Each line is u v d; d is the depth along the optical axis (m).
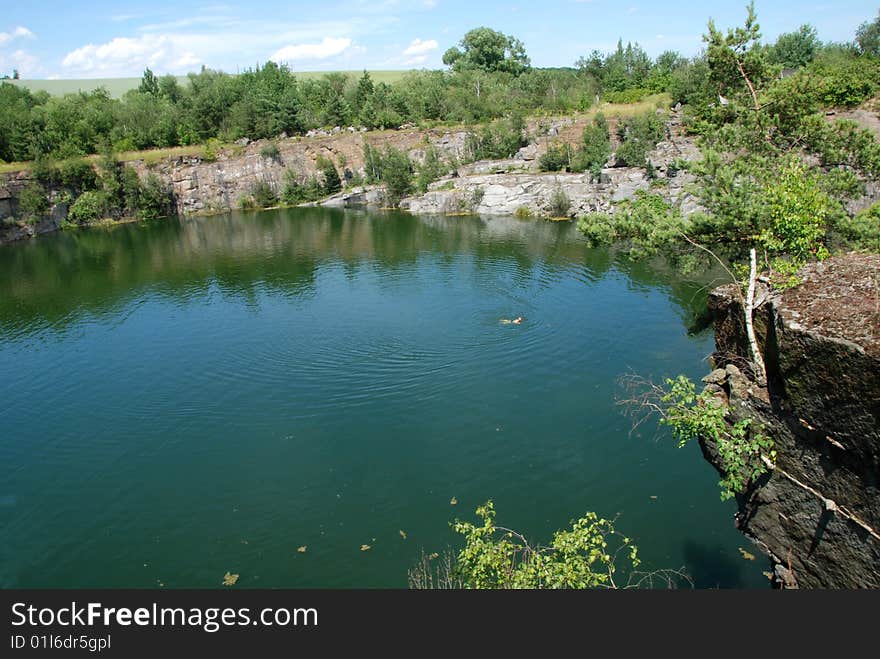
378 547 25.02
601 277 60.34
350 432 33.75
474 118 129.50
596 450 30.97
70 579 24.14
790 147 30.28
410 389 38.31
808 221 19.98
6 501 29.50
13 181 99.94
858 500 14.41
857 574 14.55
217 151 123.81
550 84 133.88
